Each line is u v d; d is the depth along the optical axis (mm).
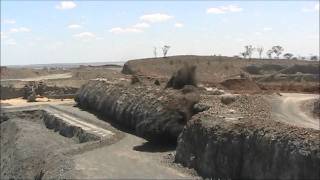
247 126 32688
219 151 33344
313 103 54125
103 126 57969
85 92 75750
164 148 44188
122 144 46594
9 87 101062
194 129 37062
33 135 62156
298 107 52156
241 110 42469
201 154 35188
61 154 43688
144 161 39406
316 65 148125
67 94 99375
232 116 37969
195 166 35688
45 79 118938
